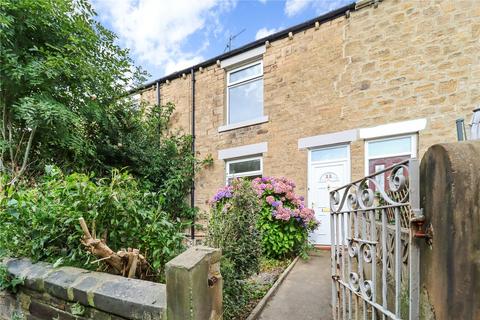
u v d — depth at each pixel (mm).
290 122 6230
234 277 2633
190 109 8070
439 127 4637
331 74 5715
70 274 1804
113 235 2080
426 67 4789
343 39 5594
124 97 6809
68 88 5270
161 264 2104
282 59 6418
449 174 1014
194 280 1292
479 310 911
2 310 2143
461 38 4527
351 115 5453
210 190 7449
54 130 4988
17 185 3984
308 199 5902
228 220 2961
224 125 7367
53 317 1755
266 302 3031
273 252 4781
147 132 7812
